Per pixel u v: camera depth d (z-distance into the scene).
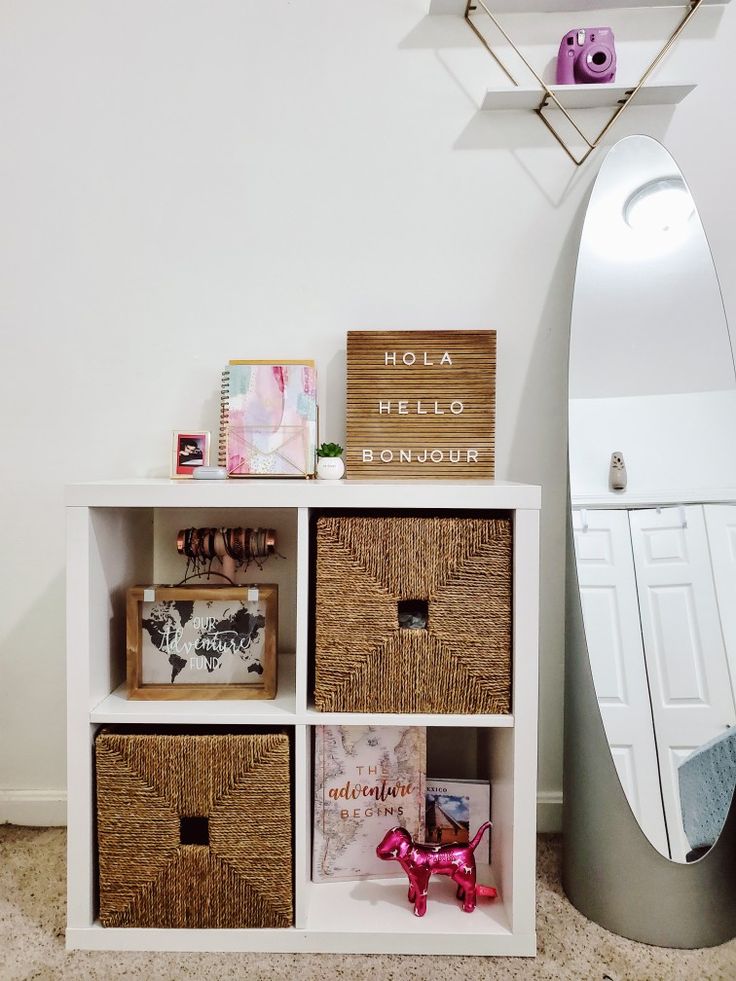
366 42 1.38
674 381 1.28
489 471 1.33
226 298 1.40
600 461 1.26
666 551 1.23
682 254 1.31
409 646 1.06
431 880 1.21
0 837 1.38
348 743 1.18
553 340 1.40
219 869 1.06
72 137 1.39
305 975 1.01
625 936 1.10
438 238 1.39
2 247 1.40
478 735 1.40
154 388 1.41
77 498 1.03
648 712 1.17
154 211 1.39
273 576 1.42
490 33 1.37
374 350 1.33
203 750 1.05
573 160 1.38
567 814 1.22
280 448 1.29
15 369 1.41
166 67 1.38
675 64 1.36
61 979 1.00
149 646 1.14
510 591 1.06
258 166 1.39
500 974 1.02
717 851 1.10
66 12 1.38
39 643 1.43
